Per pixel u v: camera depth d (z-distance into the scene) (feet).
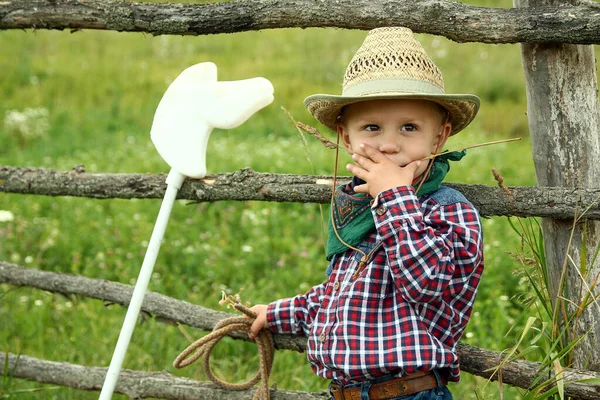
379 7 7.78
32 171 10.00
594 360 7.73
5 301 14.17
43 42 49.01
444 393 6.94
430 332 6.70
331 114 7.25
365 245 6.98
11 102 36.60
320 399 8.60
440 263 6.25
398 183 6.49
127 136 31.50
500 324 12.00
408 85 6.64
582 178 7.61
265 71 41.09
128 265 16.06
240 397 8.96
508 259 14.43
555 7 7.25
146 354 11.98
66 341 12.52
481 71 38.32
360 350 6.66
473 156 24.13
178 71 43.04
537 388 7.33
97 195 9.59
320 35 49.29
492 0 43.37
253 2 8.34
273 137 29.55
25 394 11.02
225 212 19.66
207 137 8.57
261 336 8.23
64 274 10.66
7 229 18.30
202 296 14.46
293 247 16.85
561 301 7.61
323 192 8.23
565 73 7.54
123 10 8.91
